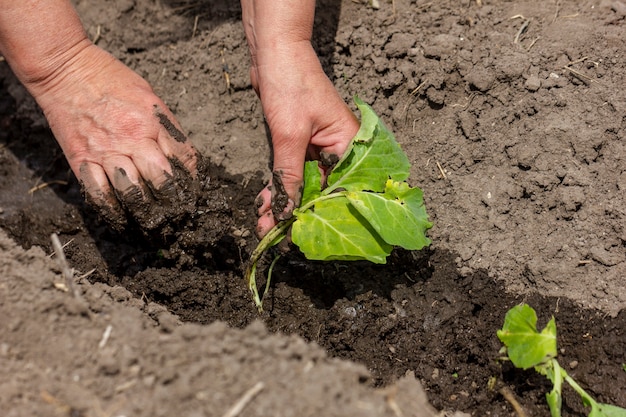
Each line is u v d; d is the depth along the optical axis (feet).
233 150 4.46
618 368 3.89
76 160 3.91
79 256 4.26
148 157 3.85
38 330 3.65
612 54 4.32
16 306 3.69
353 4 4.61
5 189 4.49
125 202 3.86
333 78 4.49
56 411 3.51
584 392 3.79
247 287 4.14
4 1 3.82
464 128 4.29
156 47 4.68
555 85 4.27
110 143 3.87
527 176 4.19
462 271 4.10
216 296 4.13
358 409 3.49
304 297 4.13
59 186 4.48
